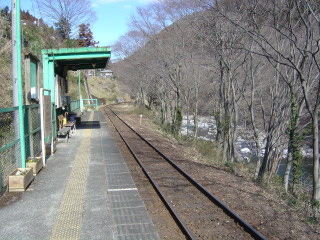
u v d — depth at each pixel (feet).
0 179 21.88
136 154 41.52
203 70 79.46
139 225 17.84
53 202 21.11
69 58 48.42
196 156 49.21
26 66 31.35
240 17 41.50
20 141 25.40
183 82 81.05
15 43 25.80
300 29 43.93
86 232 16.78
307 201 32.14
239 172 41.24
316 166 30.68
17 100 25.99
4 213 19.08
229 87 58.13
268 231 19.01
